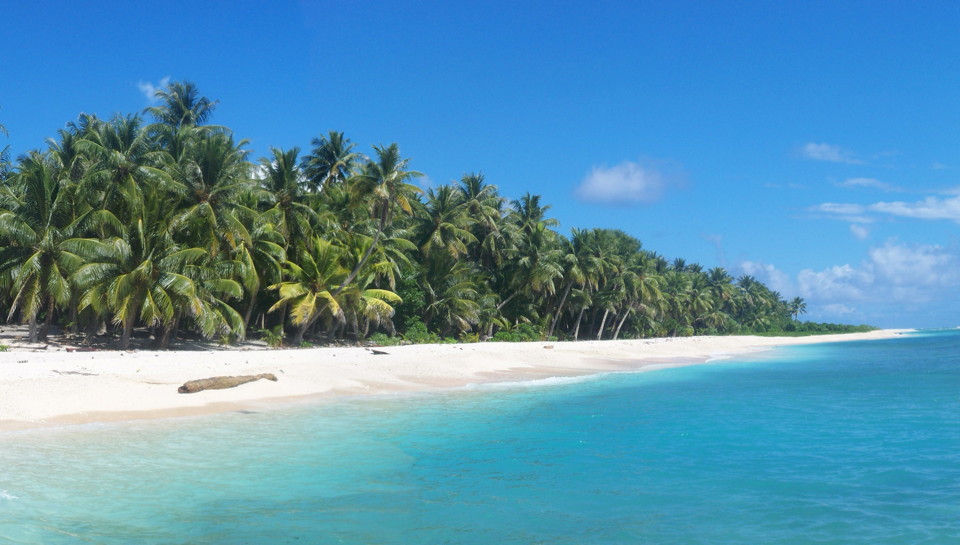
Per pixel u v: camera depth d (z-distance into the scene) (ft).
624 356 165.07
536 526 32.50
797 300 597.11
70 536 29.94
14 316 149.18
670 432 57.31
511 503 36.29
